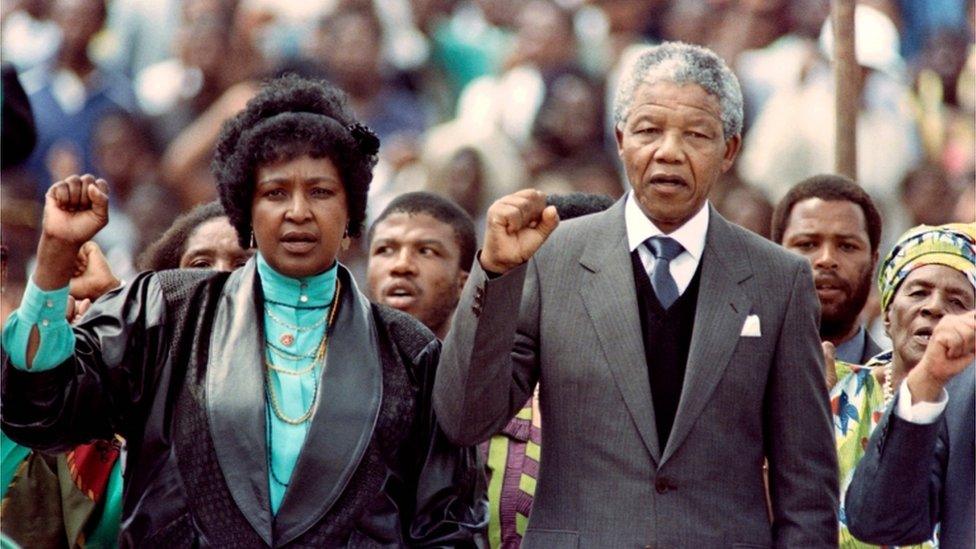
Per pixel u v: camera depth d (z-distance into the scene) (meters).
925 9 35.91
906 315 17.58
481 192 32.97
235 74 35.09
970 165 34.03
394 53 35.44
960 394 16.11
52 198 14.01
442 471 14.91
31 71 35.22
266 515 14.30
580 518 14.79
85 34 35.50
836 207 19.52
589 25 35.22
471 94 35.47
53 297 14.03
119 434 15.08
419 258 19.66
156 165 34.47
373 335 15.08
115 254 33.22
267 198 14.84
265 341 14.90
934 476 15.96
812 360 15.18
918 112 34.19
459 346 14.30
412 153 33.69
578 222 15.55
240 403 14.53
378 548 14.53
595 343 14.97
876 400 17.97
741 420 14.98
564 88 33.69
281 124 14.90
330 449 14.52
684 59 15.16
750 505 14.95
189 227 18.70
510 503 17.53
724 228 15.44
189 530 14.37
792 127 32.91
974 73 35.38
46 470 16.78
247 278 15.10
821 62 33.59
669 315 15.12
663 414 14.98
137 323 14.82
